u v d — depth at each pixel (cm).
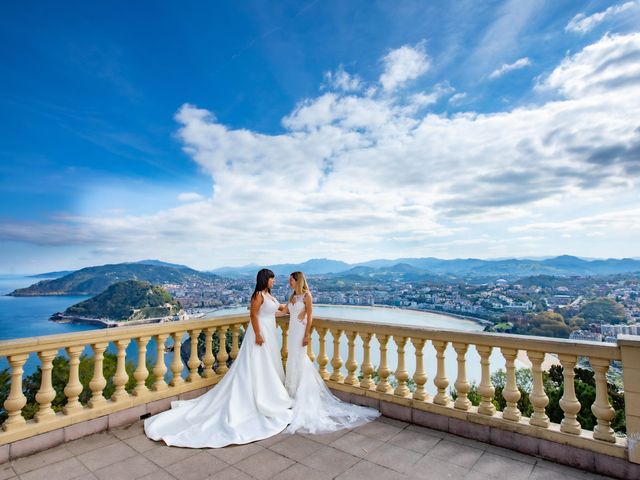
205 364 522
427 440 385
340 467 326
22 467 324
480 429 383
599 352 320
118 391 425
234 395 422
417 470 321
